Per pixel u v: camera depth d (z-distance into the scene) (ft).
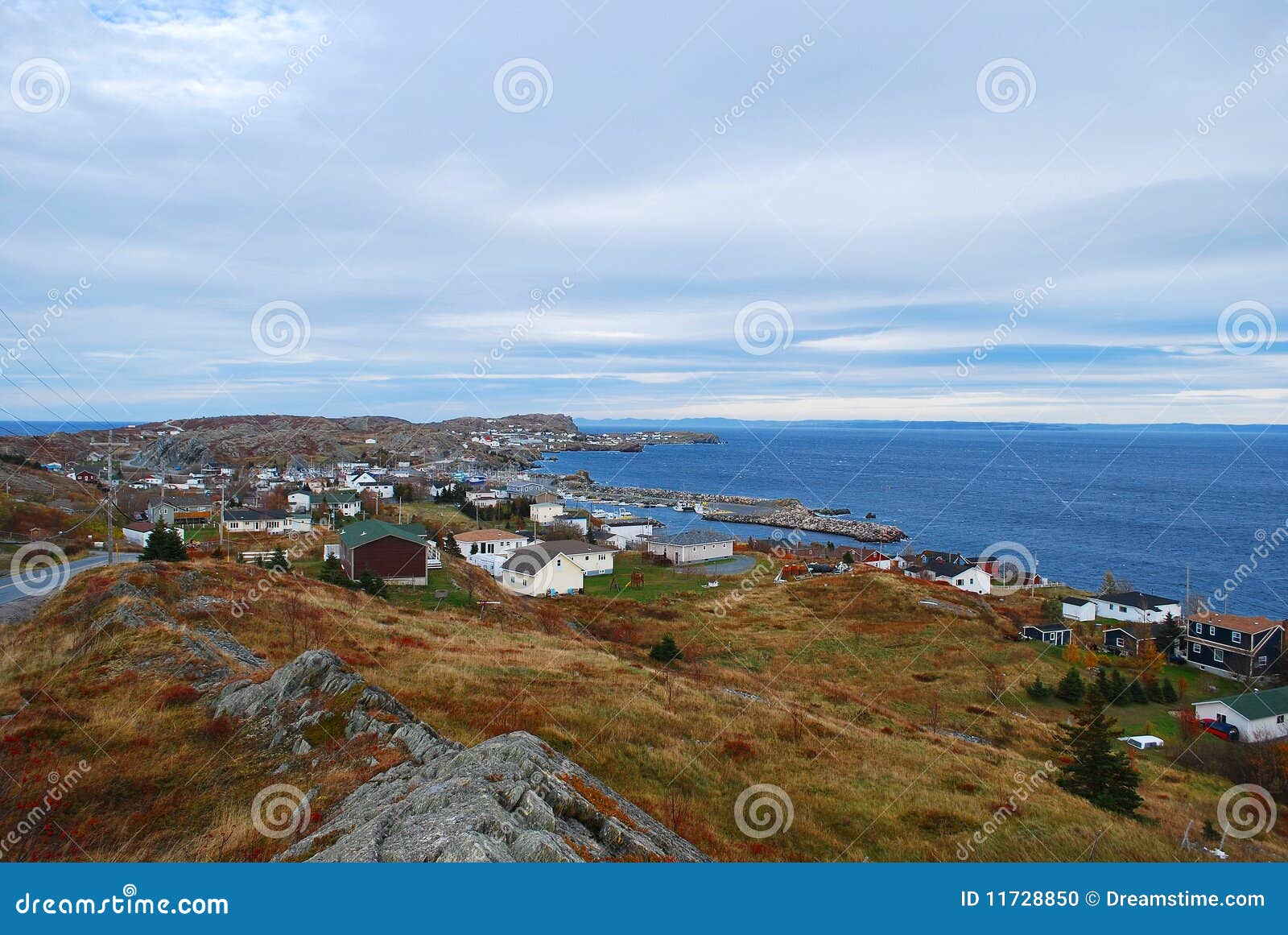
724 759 70.54
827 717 95.91
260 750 52.95
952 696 124.98
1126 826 69.46
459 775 41.09
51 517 209.77
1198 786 93.66
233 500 319.27
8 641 82.99
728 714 83.71
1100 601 193.67
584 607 182.39
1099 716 103.60
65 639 81.30
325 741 52.29
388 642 95.04
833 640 154.71
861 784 71.00
